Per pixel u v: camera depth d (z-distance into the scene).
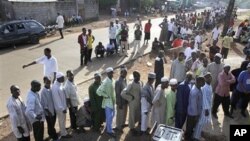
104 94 8.06
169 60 16.64
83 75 13.45
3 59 15.50
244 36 23.44
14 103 6.88
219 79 9.24
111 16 39.41
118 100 8.41
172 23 19.80
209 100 7.89
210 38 23.03
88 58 15.44
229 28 25.22
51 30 24.19
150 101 8.19
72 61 15.54
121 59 16.39
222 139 8.54
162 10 49.91
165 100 8.01
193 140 8.17
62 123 8.02
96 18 34.69
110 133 8.40
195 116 7.84
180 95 7.88
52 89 7.67
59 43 19.75
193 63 10.26
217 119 9.57
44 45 19.00
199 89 7.75
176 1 58.22
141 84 8.42
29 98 7.04
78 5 31.52
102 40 21.03
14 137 8.24
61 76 7.71
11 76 12.90
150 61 16.55
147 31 20.03
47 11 27.92
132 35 23.81
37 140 7.41
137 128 8.79
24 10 26.08
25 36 18.64
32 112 6.96
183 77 10.16
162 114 8.09
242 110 9.81
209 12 32.72
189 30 20.33
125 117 8.88
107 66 14.95
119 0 44.16
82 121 8.49
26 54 16.61
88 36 14.93
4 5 24.89
